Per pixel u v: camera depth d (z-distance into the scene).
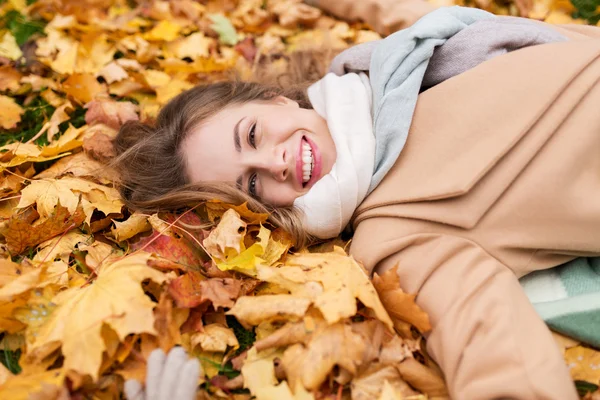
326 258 1.17
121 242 1.32
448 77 1.37
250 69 1.89
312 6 2.08
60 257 1.26
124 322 0.98
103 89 1.76
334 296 1.05
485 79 1.26
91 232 1.33
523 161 1.15
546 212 1.13
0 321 1.05
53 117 1.63
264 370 1.04
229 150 1.34
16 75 1.79
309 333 1.04
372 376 1.03
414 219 1.19
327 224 1.30
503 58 1.27
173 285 1.10
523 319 1.03
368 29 1.99
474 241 1.15
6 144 1.57
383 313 1.04
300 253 1.30
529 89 1.20
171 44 1.97
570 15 1.93
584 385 1.06
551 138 1.16
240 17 2.14
